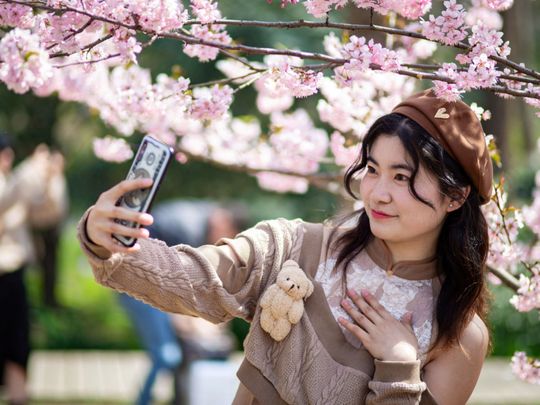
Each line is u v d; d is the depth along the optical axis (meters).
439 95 2.20
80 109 11.05
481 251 2.38
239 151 4.34
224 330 6.08
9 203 6.18
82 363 9.09
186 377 5.85
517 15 9.71
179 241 5.89
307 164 4.04
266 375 2.24
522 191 10.08
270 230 2.37
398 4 2.31
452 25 2.24
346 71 2.30
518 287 2.88
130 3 2.17
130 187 1.99
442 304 2.32
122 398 7.56
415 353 2.23
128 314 6.19
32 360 9.21
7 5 2.21
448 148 2.23
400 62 2.25
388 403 2.15
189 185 11.20
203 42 2.29
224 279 2.25
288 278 2.24
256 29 8.46
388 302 2.32
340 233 2.40
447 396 2.30
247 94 9.66
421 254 2.35
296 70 2.33
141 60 9.42
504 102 10.94
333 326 2.27
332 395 2.21
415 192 2.20
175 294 2.15
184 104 2.54
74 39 2.23
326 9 2.30
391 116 2.25
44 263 12.45
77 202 12.63
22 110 11.47
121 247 2.00
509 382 8.14
